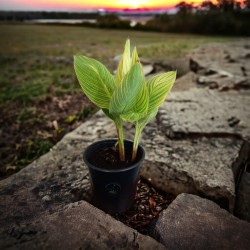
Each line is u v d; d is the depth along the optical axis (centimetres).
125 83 46
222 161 79
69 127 130
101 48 405
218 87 157
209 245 51
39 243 49
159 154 82
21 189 69
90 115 144
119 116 53
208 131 94
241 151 88
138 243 50
